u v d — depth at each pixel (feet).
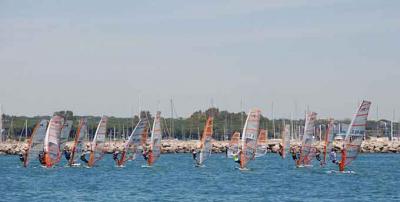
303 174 502.38
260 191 380.99
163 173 521.24
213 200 338.75
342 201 335.47
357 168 585.22
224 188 398.42
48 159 567.59
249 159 556.92
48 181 446.60
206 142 606.96
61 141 594.24
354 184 420.36
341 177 473.67
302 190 386.11
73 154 593.83
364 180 448.65
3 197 354.13
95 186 411.54
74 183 431.84
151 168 583.17
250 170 554.05
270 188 397.60
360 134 497.87
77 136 597.52
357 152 504.43
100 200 339.36
